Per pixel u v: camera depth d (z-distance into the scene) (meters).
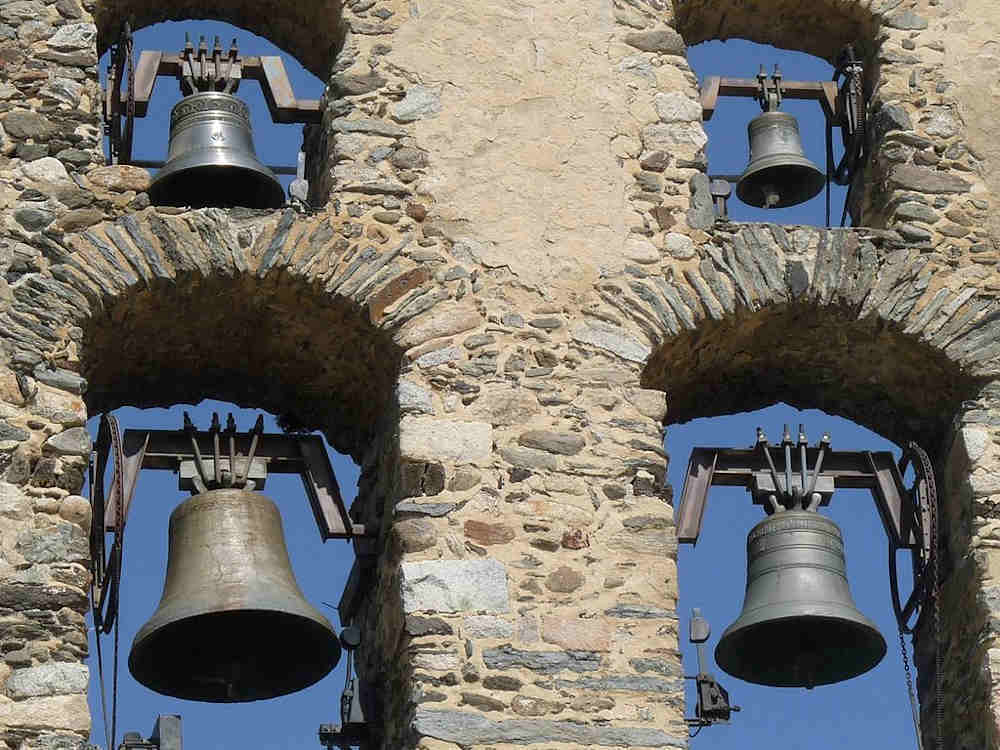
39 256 20.42
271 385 21.66
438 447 19.94
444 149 21.45
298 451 20.56
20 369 19.78
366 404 21.45
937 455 21.42
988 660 19.72
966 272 21.48
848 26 22.98
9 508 19.14
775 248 21.34
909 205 21.73
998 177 22.00
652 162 21.69
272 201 21.69
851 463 21.19
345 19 22.03
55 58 21.42
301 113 22.02
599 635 19.25
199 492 20.12
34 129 21.05
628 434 20.25
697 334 21.08
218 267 20.52
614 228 21.27
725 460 21.08
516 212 21.20
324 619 19.59
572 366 20.52
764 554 20.62
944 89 22.42
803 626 20.50
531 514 19.75
